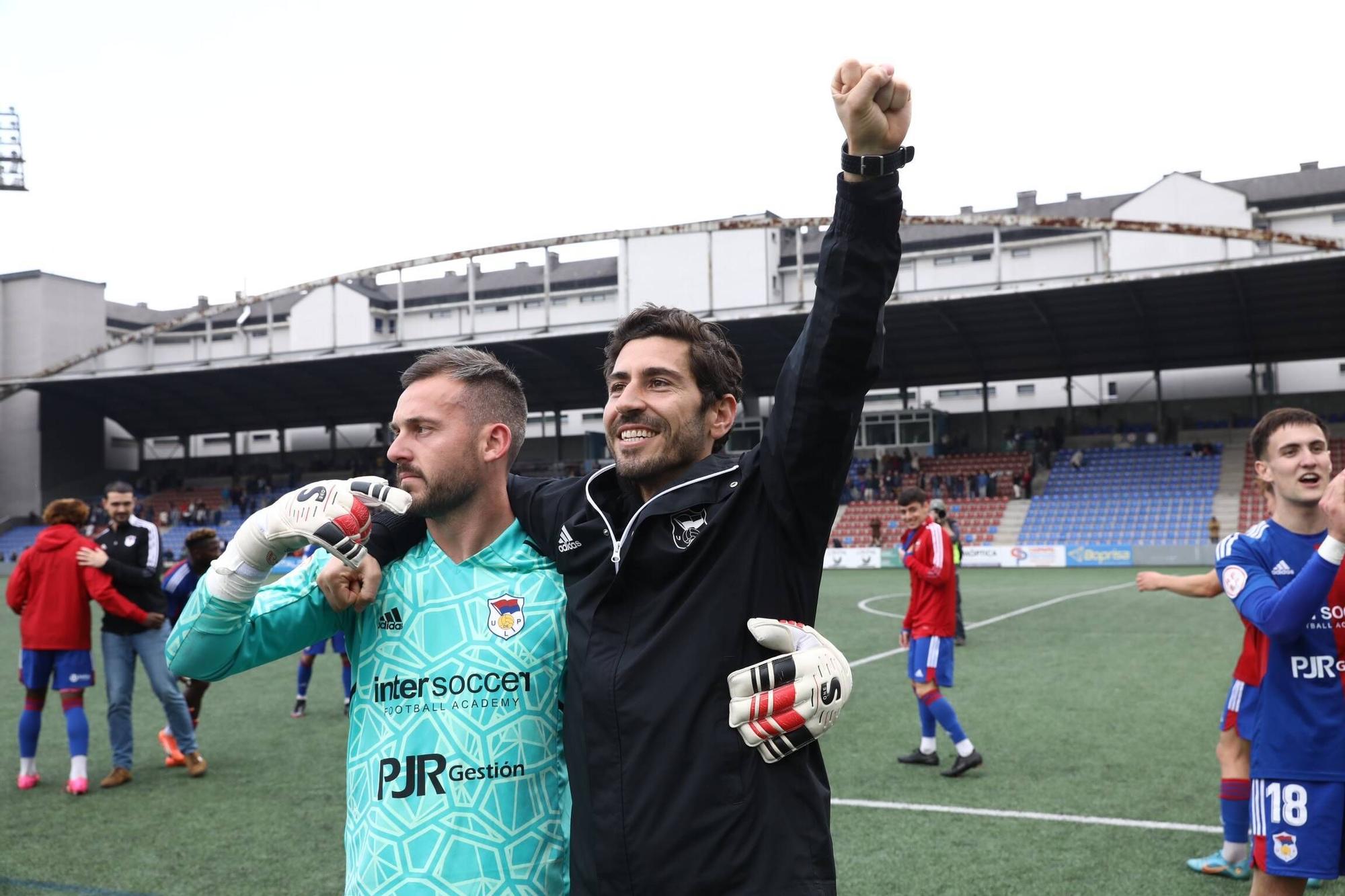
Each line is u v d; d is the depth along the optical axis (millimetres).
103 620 5891
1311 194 34375
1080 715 7359
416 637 1859
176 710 5973
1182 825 4652
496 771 1790
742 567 1680
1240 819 3896
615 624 1713
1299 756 2660
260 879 4172
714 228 26984
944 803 5117
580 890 1693
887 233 1631
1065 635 12164
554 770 1858
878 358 1669
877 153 1597
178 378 34406
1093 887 3871
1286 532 2836
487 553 1902
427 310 42062
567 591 1810
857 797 5250
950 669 5887
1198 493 29031
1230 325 27797
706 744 1605
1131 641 11492
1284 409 2875
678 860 1581
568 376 33469
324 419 40312
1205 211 32312
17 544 36562
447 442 1848
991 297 24594
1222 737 4027
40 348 39062
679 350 1782
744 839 1580
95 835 4820
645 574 1703
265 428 41156
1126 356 30984
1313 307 26172
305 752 6695
